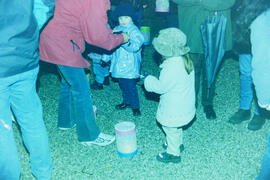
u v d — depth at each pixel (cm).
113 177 289
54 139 355
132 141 311
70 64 276
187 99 271
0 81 199
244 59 340
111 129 374
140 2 408
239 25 282
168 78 261
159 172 294
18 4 186
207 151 324
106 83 507
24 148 338
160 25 664
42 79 548
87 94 304
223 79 514
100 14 252
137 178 287
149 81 277
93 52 448
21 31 192
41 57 281
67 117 362
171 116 274
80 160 316
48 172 272
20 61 201
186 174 290
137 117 400
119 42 298
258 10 252
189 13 335
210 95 392
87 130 322
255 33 222
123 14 337
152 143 341
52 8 215
